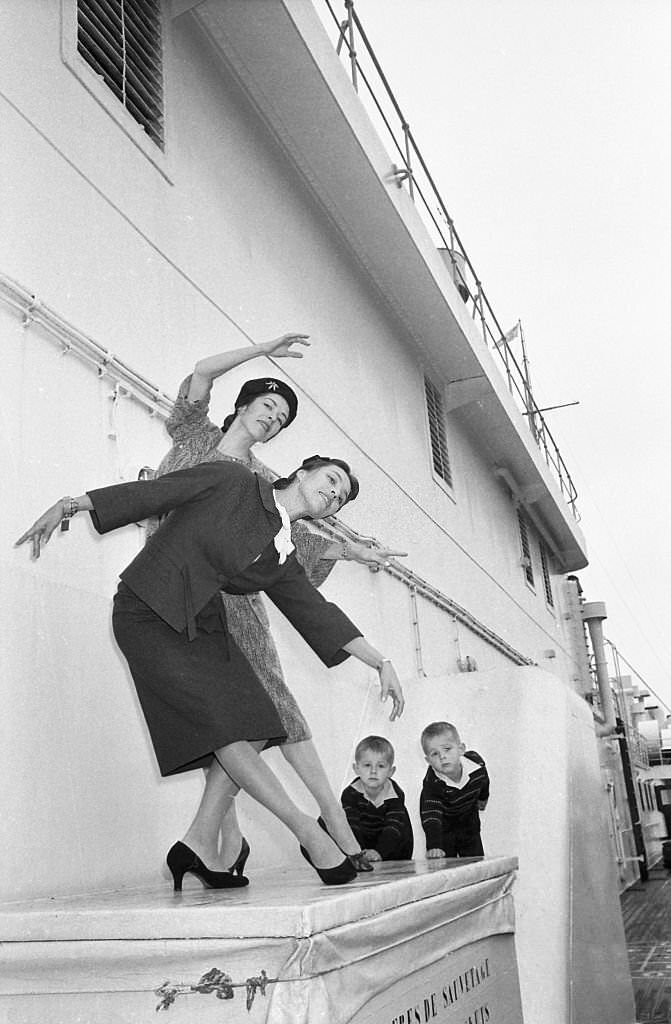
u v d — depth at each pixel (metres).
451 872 2.54
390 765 3.98
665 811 27.58
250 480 2.39
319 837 2.23
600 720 16.36
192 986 1.70
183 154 4.85
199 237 4.82
